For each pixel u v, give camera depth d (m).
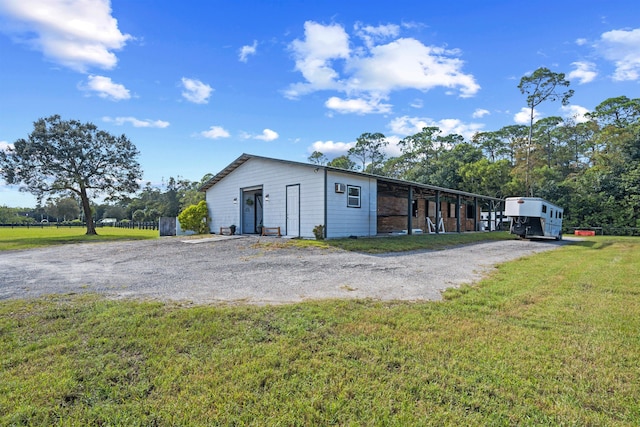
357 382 2.66
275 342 3.39
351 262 8.46
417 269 7.64
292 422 2.18
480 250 12.12
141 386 2.60
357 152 55.06
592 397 2.46
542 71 33.28
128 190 27.56
